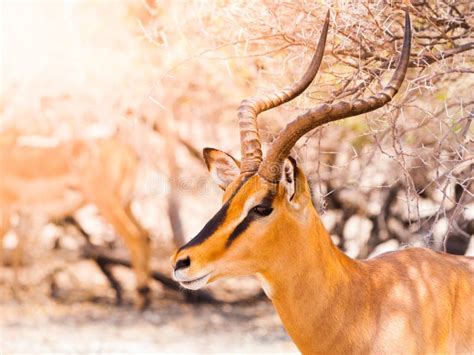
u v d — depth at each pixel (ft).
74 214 65.67
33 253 66.33
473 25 25.54
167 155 58.08
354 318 21.45
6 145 62.54
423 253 22.76
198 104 51.72
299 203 20.98
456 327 22.00
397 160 25.79
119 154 60.70
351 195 52.44
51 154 62.80
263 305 59.72
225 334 51.72
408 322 21.43
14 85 60.54
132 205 70.85
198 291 60.23
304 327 21.45
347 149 41.45
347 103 20.48
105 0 51.62
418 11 24.75
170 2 31.73
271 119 39.65
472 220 39.63
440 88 27.84
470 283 22.45
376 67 25.99
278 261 20.98
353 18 24.54
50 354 46.55
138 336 51.42
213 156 22.34
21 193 63.36
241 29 25.72
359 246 52.95
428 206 45.03
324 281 21.29
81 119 59.93
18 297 61.77
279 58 28.76
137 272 59.36
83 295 62.75
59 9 57.16
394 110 26.32
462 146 24.62
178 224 60.85
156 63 46.42
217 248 20.39
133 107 49.16
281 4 24.99
